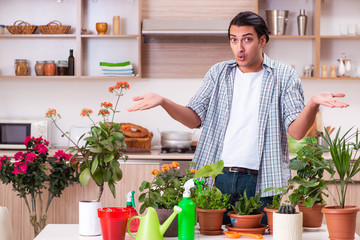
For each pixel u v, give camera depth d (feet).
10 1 14.99
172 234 6.00
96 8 14.96
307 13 14.75
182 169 12.23
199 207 6.17
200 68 14.90
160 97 6.72
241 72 7.62
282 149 7.57
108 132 6.19
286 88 7.45
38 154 11.57
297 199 6.31
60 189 11.84
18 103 15.12
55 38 14.93
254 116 7.48
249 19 6.99
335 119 14.83
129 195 6.19
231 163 7.40
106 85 15.05
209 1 14.78
